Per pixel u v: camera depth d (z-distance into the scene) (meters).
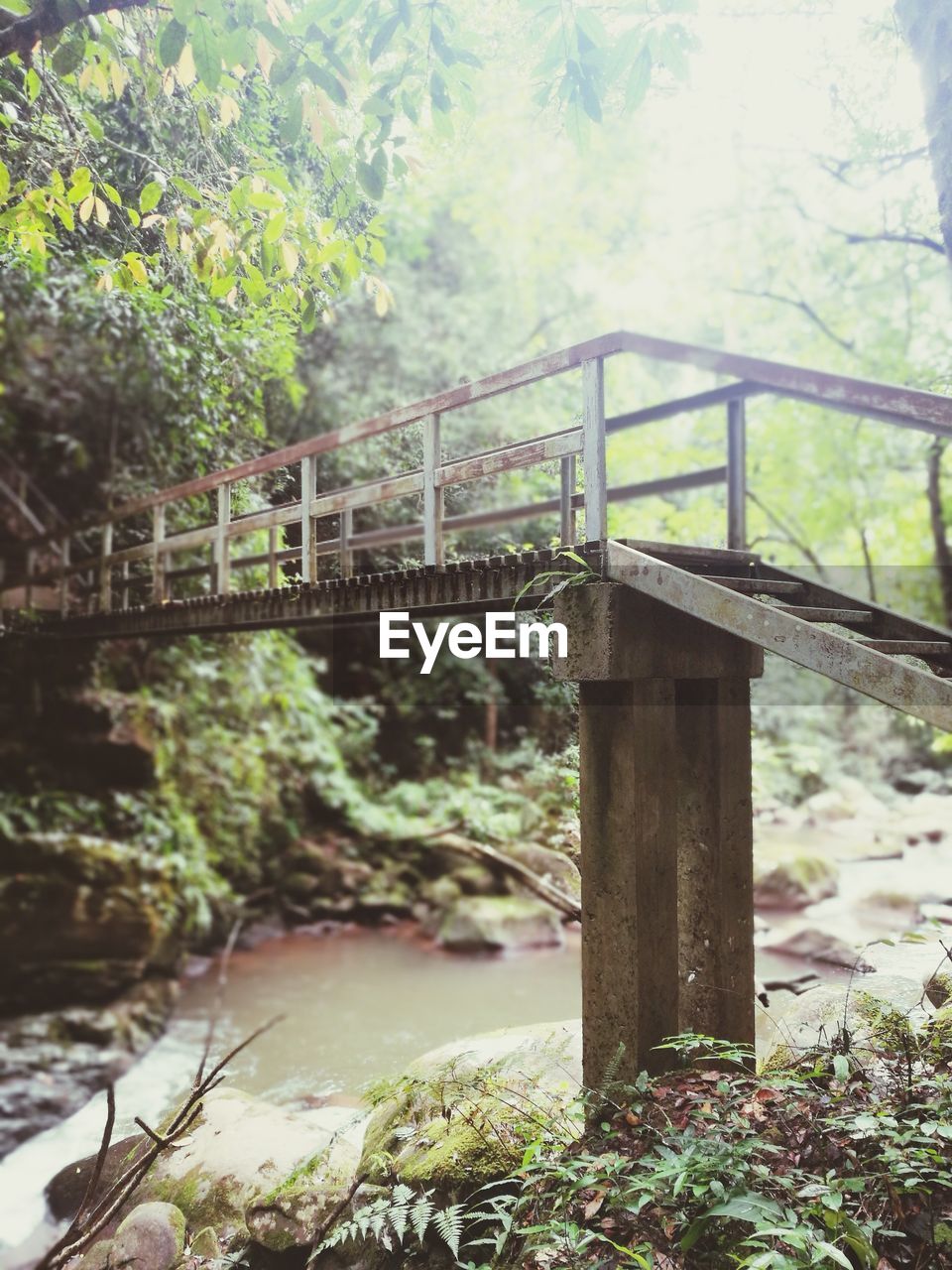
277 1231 3.31
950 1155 2.52
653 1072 3.18
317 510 4.49
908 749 12.00
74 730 8.44
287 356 7.34
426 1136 3.37
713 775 3.55
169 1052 6.64
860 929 6.73
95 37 3.73
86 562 7.00
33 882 7.40
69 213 4.16
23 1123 5.65
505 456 3.52
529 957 8.02
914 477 11.24
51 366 9.49
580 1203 2.73
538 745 7.51
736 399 5.32
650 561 3.03
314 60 3.65
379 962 8.19
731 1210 2.33
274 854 9.88
